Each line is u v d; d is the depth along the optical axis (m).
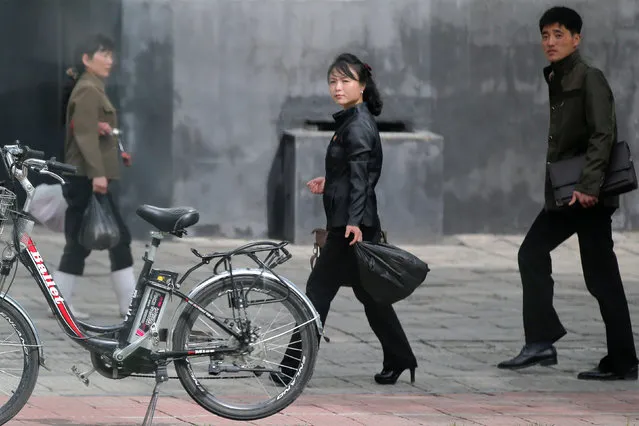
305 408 22.20
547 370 26.20
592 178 24.55
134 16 43.44
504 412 22.23
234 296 20.41
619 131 46.44
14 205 20.33
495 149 46.03
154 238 20.47
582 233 25.36
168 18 43.59
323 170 43.44
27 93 44.41
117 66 43.38
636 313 33.31
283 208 44.56
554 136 25.45
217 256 20.52
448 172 45.94
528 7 45.72
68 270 30.30
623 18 46.12
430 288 36.53
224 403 20.55
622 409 22.70
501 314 32.66
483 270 39.97
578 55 25.27
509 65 45.81
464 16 45.44
